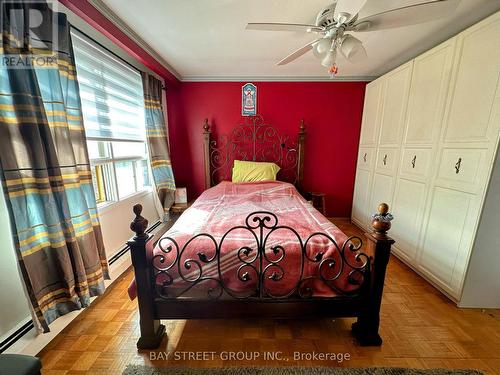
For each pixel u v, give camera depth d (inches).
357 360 48.7
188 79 121.4
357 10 44.9
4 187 41.3
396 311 63.2
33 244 46.2
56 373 45.7
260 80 121.5
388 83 100.1
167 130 124.6
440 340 53.8
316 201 128.0
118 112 84.4
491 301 63.4
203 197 99.7
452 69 67.0
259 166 121.3
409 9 44.6
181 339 54.1
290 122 126.3
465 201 62.9
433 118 74.4
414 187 83.2
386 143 101.3
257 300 51.0
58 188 49.8
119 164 89.3
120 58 83.3
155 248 55.3
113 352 50.3
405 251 88.0
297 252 52.1
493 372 46.2
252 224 66.1
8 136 41.9
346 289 51.8
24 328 47.5
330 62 63.0
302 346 52.2
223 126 126.9
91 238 59.4
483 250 60.6
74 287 54.5
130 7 60.6
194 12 63.0
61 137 52.0
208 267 51.7
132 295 52.1
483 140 58.0
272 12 63.2
